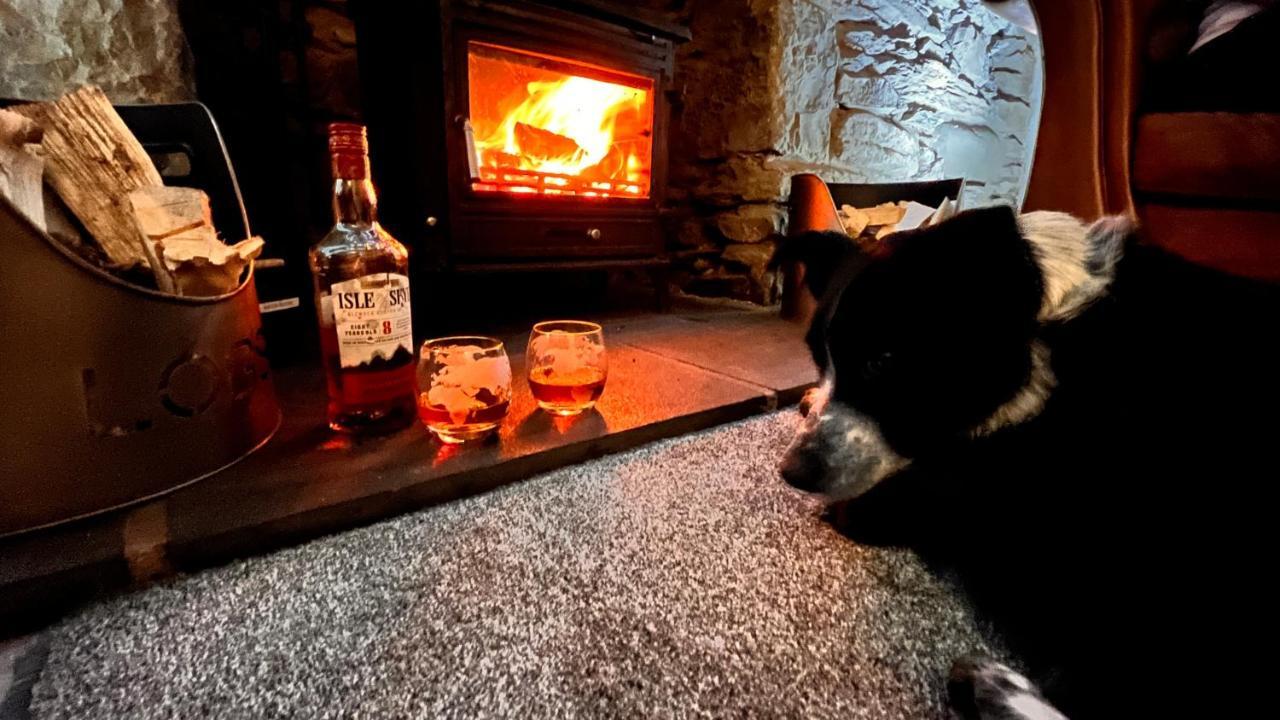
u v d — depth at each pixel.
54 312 0.63
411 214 1.50
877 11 2.44
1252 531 0.49
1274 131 0.89
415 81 1.40
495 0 1.44
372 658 0.54
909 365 0.63
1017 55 3.15
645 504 0.83
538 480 0.90
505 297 2.07
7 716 0.47
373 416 0.94
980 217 0.62
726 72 2.27
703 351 1.55
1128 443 0.56
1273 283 0.60
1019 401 0.61
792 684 0.52
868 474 0.67
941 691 0.53
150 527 0.67
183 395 0.76
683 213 2.50
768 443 1.06
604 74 1.69
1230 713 0.47
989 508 0.65
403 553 0.70
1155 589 0.52
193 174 1.04
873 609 0.63
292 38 1.56
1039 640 0.58
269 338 1.38
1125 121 1.06
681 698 0.50
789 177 2.23
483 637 0.57
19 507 0.64
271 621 0.58
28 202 0.72
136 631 0.57
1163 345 0.57
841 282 0.72
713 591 0.65
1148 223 1.05
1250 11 0.96
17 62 1.12
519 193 1.57
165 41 1.29
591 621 0.59
